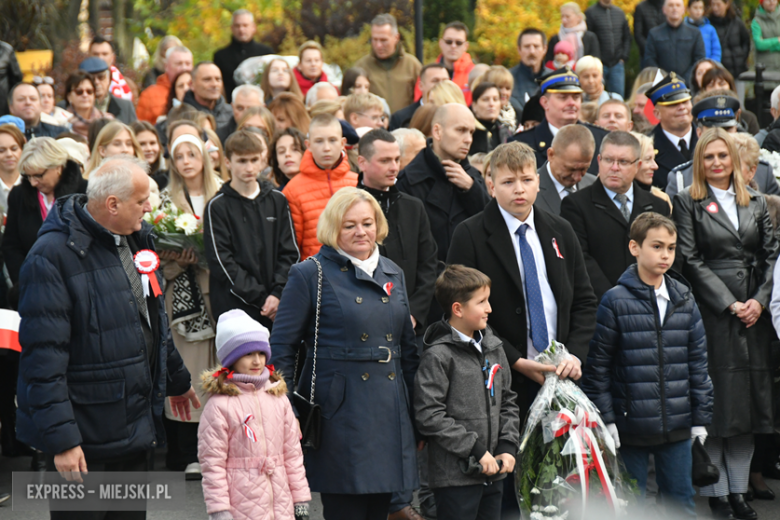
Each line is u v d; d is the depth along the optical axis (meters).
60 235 7.91
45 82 19.55
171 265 12.72
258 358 8.34
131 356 8.11
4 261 13.27
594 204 11.50
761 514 11.50
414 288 10.98
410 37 30.42
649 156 12.99
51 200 13.02
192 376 12.70
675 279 10.75
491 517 9.14
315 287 8.69
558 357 9.58
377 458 8.49
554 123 14.31
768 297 11.67
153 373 8.44
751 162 12.36
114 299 8.02
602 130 14.77
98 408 7.94
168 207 13.00
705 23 24.78
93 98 18.52
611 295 10.48
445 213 11.84
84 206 8.22
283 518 8.23
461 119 11.88
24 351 7.78
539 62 21.91
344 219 8.73
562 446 9.29
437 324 9.20
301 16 31.89
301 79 21.53
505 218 10.07
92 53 22.88
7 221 13.03
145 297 8.32
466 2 31.25
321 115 12.82
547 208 12.20
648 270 10.40
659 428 10.23
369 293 8.73
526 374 9.75
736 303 11.52
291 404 8.53
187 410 9.38
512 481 10.09
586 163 11.98
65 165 13.04
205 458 8.12
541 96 14.85
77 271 7.88
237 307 11.95
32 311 7.74
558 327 9.90
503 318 9.91
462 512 8.78
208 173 13.54
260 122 15.67
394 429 8.62
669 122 14.94
